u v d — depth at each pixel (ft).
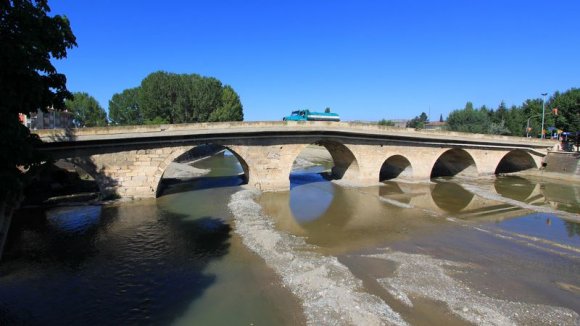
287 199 90.33
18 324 35.14
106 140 77.97
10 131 26.37
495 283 44.47
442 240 60.54
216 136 89.51
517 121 218.79
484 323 35.55
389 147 114.32
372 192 101.35
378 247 56.75
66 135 73.77
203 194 92.32
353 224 69.26
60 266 48.91
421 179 121.70
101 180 80.94
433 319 36.06
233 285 43.50
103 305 39.22
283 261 50.11
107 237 60.29
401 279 44.86
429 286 43.06
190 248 55.47
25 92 30.17
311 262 49.62
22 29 30.04
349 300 39.17
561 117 176.86
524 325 35.42
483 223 71.41
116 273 46.85
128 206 79.00
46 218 70.28
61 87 36.29
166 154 84.89
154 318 36.78
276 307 38.55
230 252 53.83
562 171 137.28
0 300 39.75
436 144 122.31
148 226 66.13
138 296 41.19
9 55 27.04
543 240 61.00
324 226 67.77
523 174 150.71
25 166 29.84
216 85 220.64
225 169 146.72
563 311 38.11
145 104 197.26
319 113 149.18
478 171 134.82
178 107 196.24
